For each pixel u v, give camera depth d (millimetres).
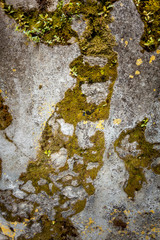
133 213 985
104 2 907
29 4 900
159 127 958
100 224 992
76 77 934
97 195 980
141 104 953
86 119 954
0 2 896
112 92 946
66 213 987
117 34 920
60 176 971
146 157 969
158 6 910
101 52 927
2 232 990
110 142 964
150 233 997
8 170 958
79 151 965
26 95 937
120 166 973
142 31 921
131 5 911
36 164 962
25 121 946
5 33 908
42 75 930
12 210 976
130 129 961
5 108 938
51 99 940
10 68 922
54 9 905
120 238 998
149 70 938
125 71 937
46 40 916
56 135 956
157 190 974
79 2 904
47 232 993
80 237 997
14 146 952
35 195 972
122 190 979
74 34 917
